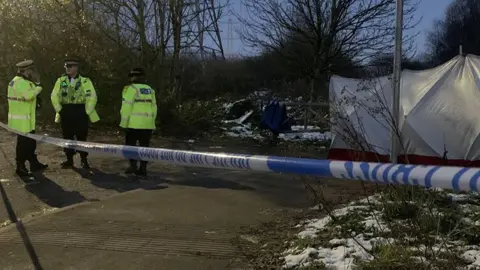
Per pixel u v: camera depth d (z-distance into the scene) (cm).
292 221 590
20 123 856
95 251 489
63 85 914
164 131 1509
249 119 1870
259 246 500
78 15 1554
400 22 638
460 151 947
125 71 1527
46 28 1574
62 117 924
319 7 1766
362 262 422
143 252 485
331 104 877
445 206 567
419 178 259
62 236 535
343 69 1956
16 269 450
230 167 338
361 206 603
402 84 1045
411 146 963
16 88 848
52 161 1010
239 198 706
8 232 555
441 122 966
